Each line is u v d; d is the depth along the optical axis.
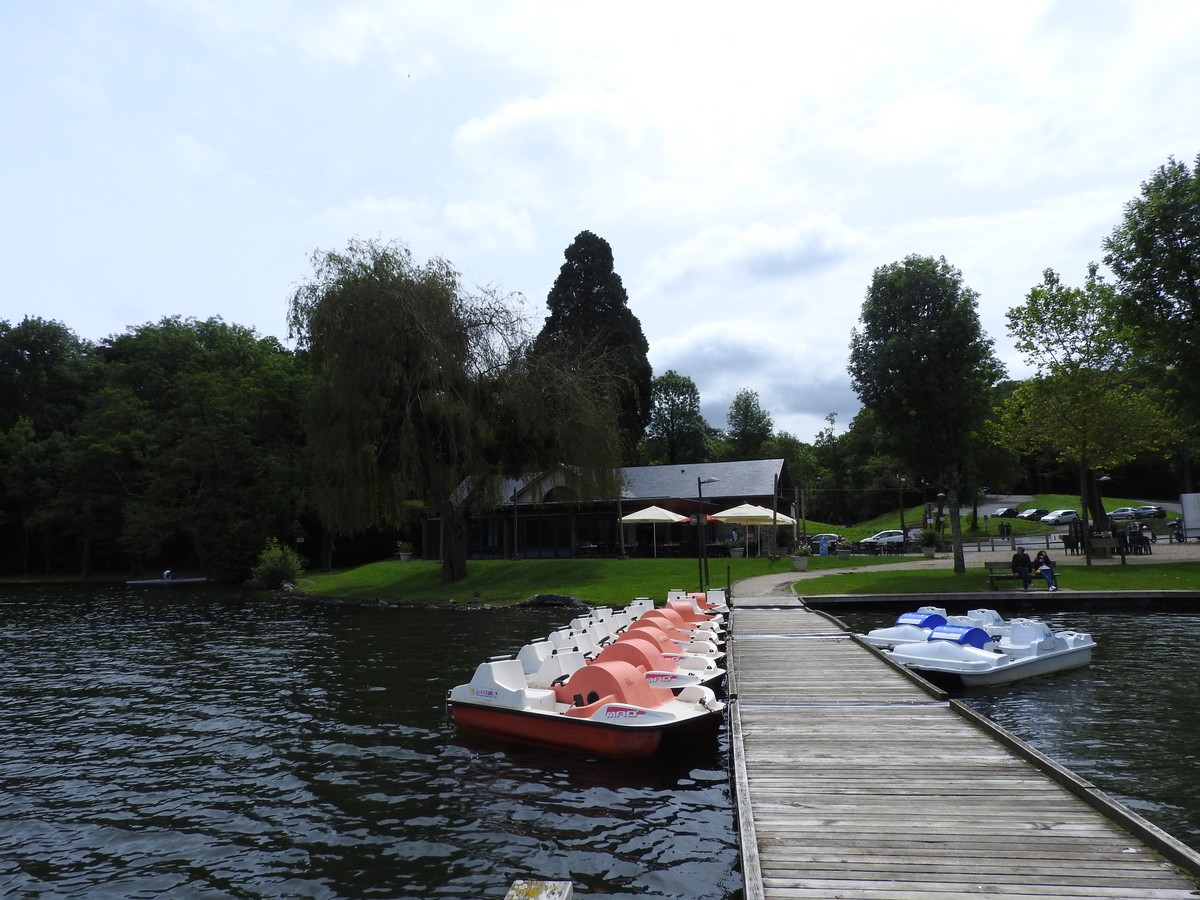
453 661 19.11
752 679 13.79
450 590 36.88
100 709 14.80
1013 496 90.94
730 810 8.96
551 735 11.25
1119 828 6.69
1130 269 31.06
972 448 32.84
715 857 7.70
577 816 8.80
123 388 62.47
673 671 12.77
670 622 17.48
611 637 16.77
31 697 16.03
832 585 30.55
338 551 63.91
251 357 64.12
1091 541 33.72
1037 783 7.95
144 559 66.31
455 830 8.43
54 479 63.00
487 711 11.93
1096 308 34.78
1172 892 5.49
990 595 26.23
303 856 7.85
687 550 45.91
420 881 7.25
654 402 84.81
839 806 7.36
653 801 9.27
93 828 8.72
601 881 7.18
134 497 60.41
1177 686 14.40
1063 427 34.69
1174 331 29.88
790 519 43.97
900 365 30.80
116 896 7.10
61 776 10.62
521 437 37.72
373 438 34.97
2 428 66.62
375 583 42.91
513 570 39.09
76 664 20.16
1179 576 28.48
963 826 6.80
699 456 84.12
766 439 96.56
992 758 8.88
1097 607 25.41
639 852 7.82
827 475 98.44
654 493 50.22
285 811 9.09
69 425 67.25
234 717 13.80
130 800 9.60
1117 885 5.61
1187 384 30.19
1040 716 12.58
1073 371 34.44
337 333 33.28
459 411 34.38
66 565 68.94
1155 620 22.94
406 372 35.28
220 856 7.90
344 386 33.44
